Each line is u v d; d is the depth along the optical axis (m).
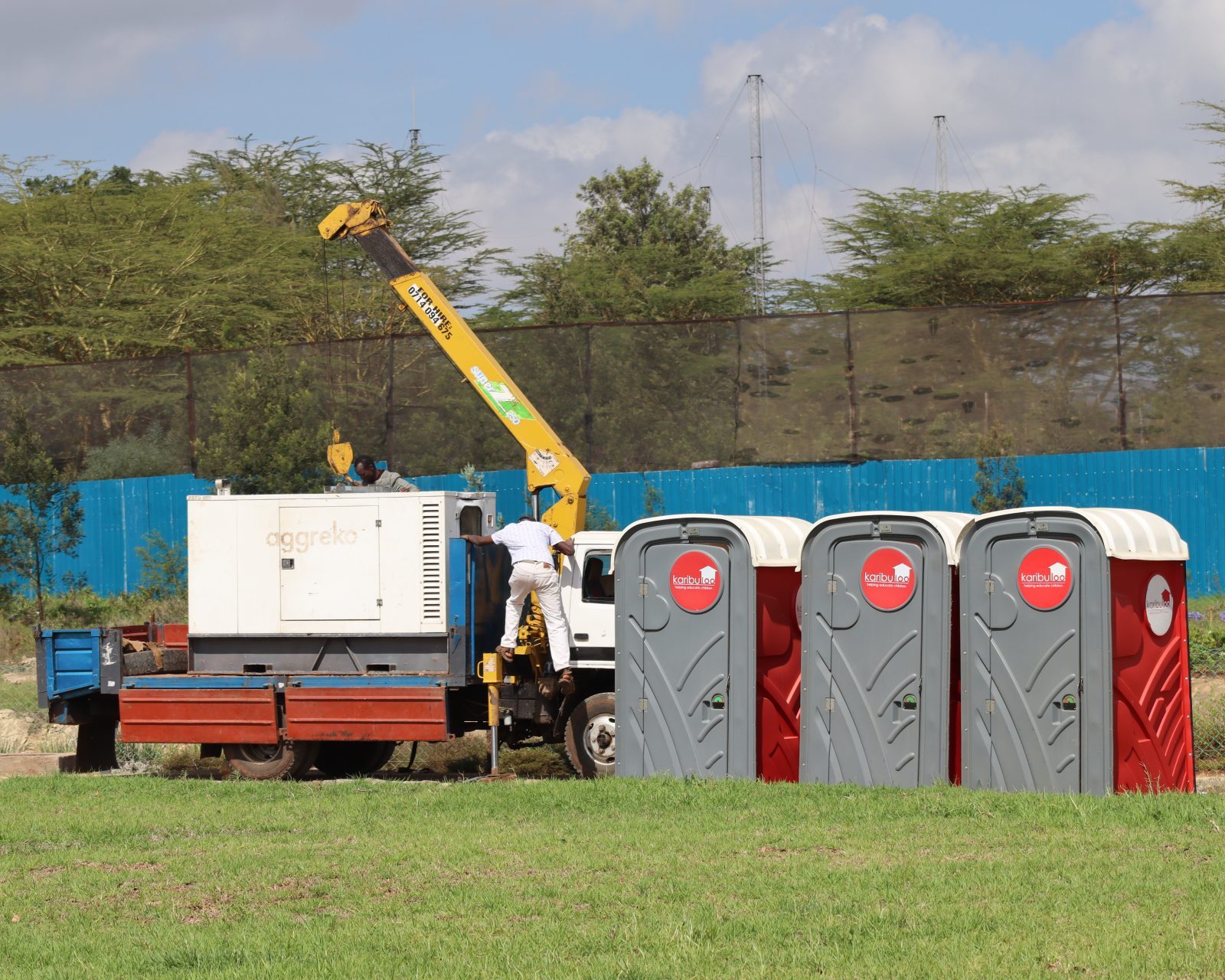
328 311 118.38
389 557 31.95
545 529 31.39
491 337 75.31
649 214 161.38
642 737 28.23
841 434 72.69
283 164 143.62
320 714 31.33
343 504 32.28
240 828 23.89
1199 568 68.88
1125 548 24.30
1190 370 71.19
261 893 18.69
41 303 112.44
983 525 25.34
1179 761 25.75
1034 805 22.91
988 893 17.41
